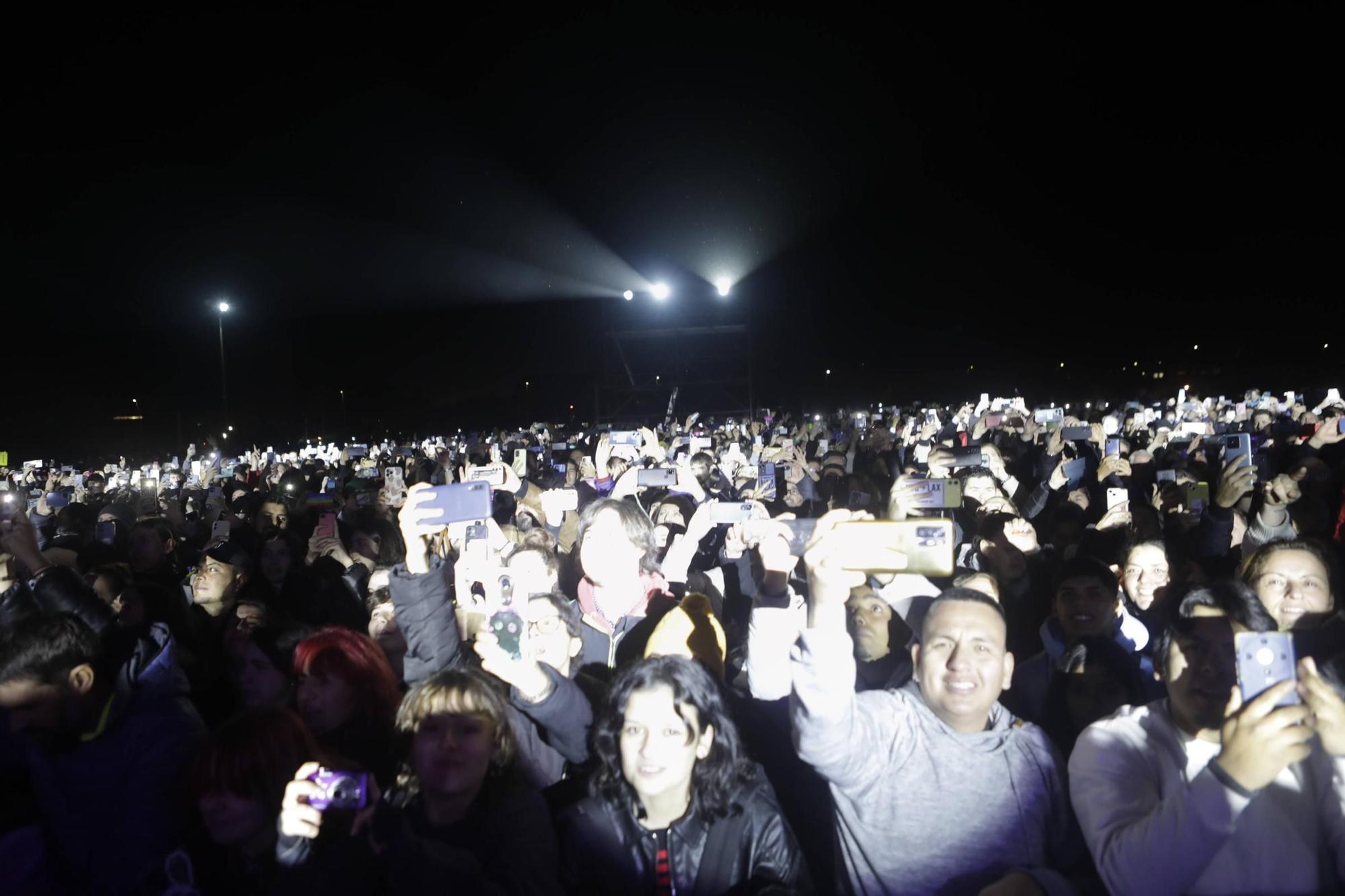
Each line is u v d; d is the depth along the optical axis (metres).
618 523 4.23
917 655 2.93
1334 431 9.13
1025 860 2.65
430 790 2.69
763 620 3.17
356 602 5.93
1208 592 2.77
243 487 15.16
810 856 3.21
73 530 9.77
